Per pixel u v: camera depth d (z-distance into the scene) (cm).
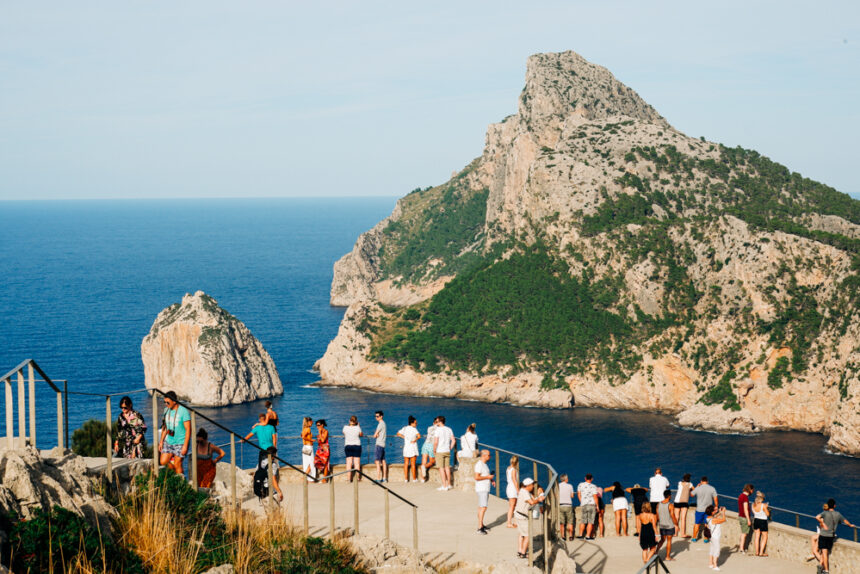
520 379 17775
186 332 16875
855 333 14988
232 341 17175
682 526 3416
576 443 14000
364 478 3238
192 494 2052
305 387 18600
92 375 17762
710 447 13725
